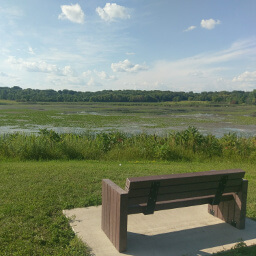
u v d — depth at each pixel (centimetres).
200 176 374
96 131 2356
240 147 1174
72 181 611
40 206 460
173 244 369
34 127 2648
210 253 350
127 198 340
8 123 2992
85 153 1066
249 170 897
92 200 495
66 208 466
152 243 369
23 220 407
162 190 361
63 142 1093
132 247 358
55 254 329
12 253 327
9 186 564
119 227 341
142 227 414
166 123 3228
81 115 4350
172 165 941
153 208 364
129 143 1204
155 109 7256
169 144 1163
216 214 456
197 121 3628
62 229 393
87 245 354
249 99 12588
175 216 455
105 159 1054
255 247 358
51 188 556
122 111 5900
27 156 1023
